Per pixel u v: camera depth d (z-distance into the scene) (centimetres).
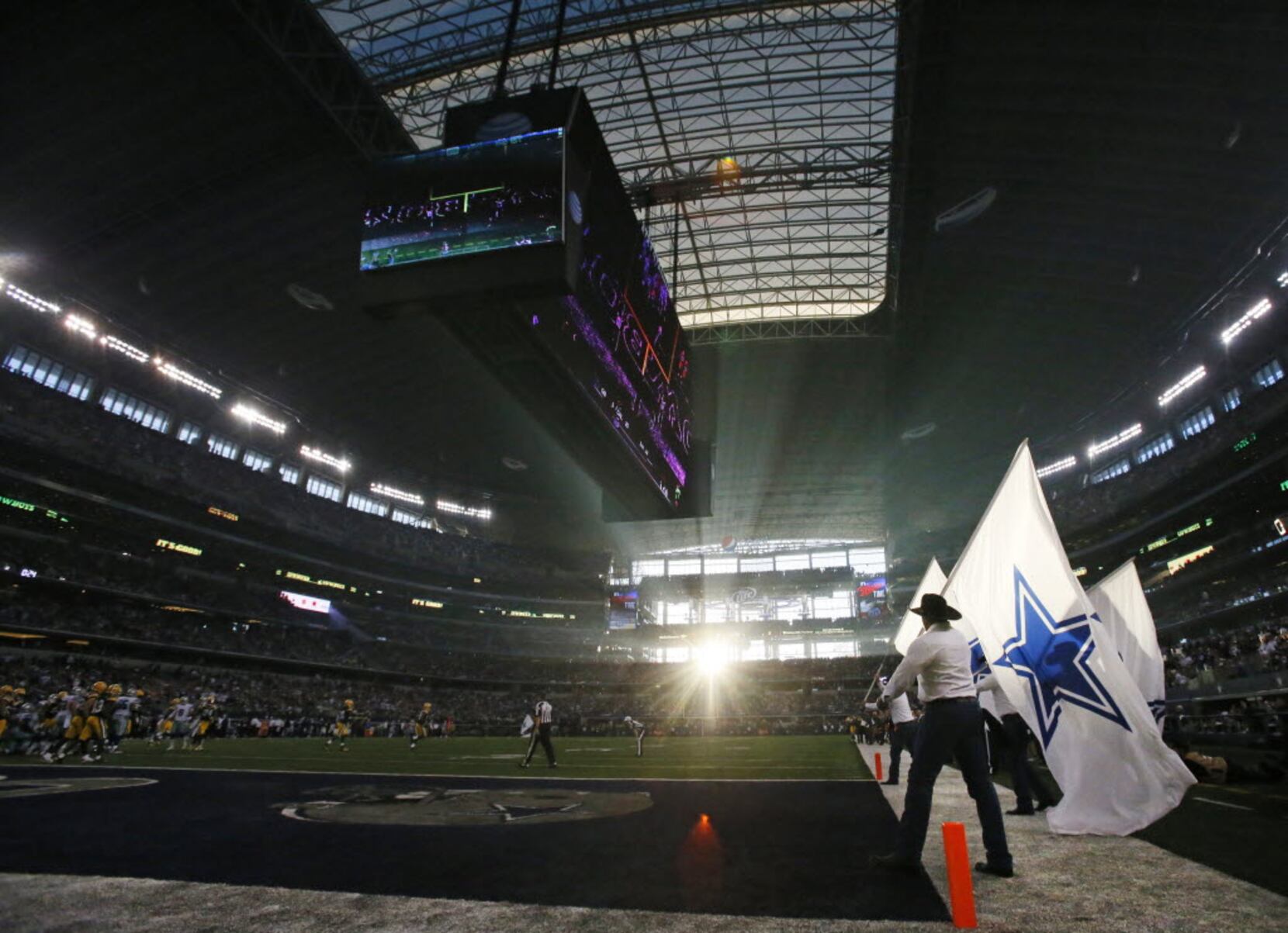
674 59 3516
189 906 386
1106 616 877
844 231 4825
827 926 343
